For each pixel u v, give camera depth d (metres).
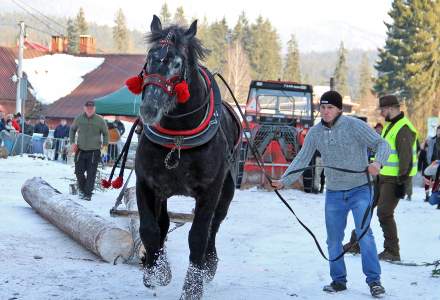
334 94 6.88
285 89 20.41
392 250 8.85
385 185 8.74
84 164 13.82
